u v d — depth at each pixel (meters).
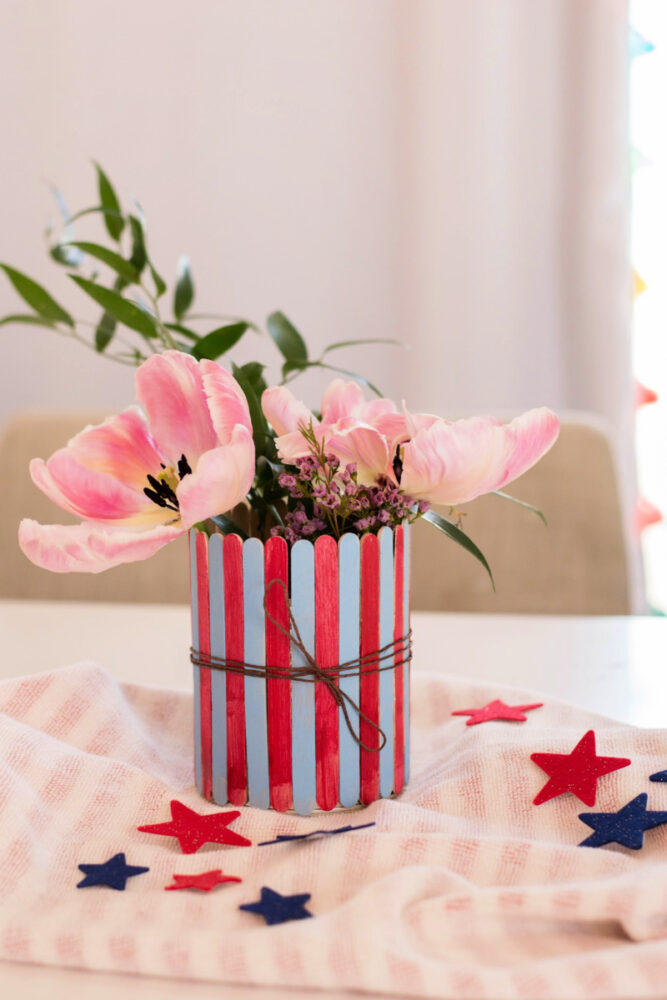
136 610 1.33
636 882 0.69
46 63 2.37
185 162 2.39
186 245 2.41
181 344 0.89
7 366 2.41
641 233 2.40
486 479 0.77
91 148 2.39
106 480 0.78
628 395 2.31
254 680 0.79
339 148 2.38
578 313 2.35
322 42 2.36
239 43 2.37
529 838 0.77
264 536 0.82
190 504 0.74
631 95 2.33
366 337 2.42
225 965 0.67
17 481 1.65
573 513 1.58
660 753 0.82
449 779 0.81
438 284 2.36
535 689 1.01
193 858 0.74
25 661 1.09
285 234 2.41
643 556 2.47
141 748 0.86
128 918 0.70
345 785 0.79
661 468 2.45
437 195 2.34
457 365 2.37
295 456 0.78
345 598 0.78
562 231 2.34
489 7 2.28
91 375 2.41
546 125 2.31
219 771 0.80
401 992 0.66
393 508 0.79
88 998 0.66
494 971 0.66
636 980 0.65
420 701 0.95
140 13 2.36
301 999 0.66
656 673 1.04
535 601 1.58
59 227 2.40
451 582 1.59
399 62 2.35
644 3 2.34
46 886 0.73
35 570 1.64
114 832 0.78
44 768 0.80
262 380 0.85
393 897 0.69
